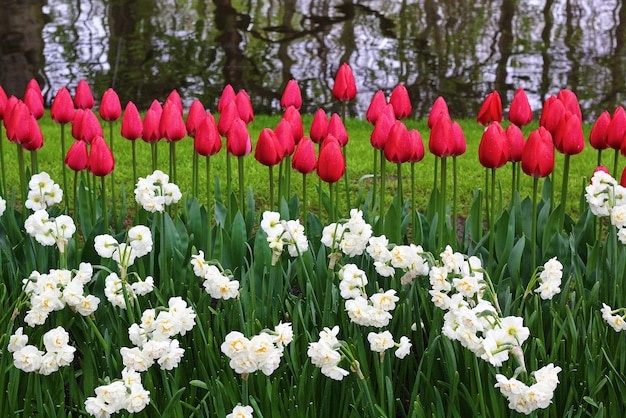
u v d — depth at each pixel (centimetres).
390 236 181
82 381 156
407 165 352
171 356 130
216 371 150
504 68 598
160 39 664
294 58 622
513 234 179
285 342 130
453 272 142
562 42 665
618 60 614
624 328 143
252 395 145
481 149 168
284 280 171
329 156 170
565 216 194
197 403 150
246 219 193
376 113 196
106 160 177
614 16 745
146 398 127
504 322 127
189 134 194
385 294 136
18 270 167
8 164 341
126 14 741
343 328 154
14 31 673
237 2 794
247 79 573
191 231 187
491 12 769
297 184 320
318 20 735
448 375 148
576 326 160
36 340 155
